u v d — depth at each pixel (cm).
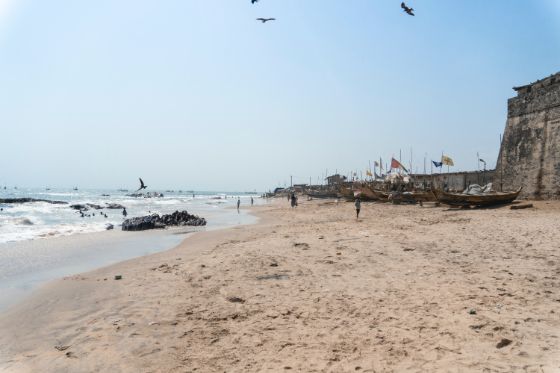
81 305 932
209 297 930
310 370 542
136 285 1097
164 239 2384
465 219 2348
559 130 2973
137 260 1599
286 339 659
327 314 772
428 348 587
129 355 624
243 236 2280
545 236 1553
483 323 666
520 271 1023
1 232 2816
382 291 908
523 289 858
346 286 970
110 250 1942
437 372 509
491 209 2912
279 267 1216
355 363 555
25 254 1831
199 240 2238
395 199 4706
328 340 645
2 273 1391
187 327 738
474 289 873
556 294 816
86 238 2455
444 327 662
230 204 8906
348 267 1180
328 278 1059
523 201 3141
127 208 6838
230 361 587
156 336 700
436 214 2908
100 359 616
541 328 636
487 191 3472
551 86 3102
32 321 833
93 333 733
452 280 964
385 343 617
